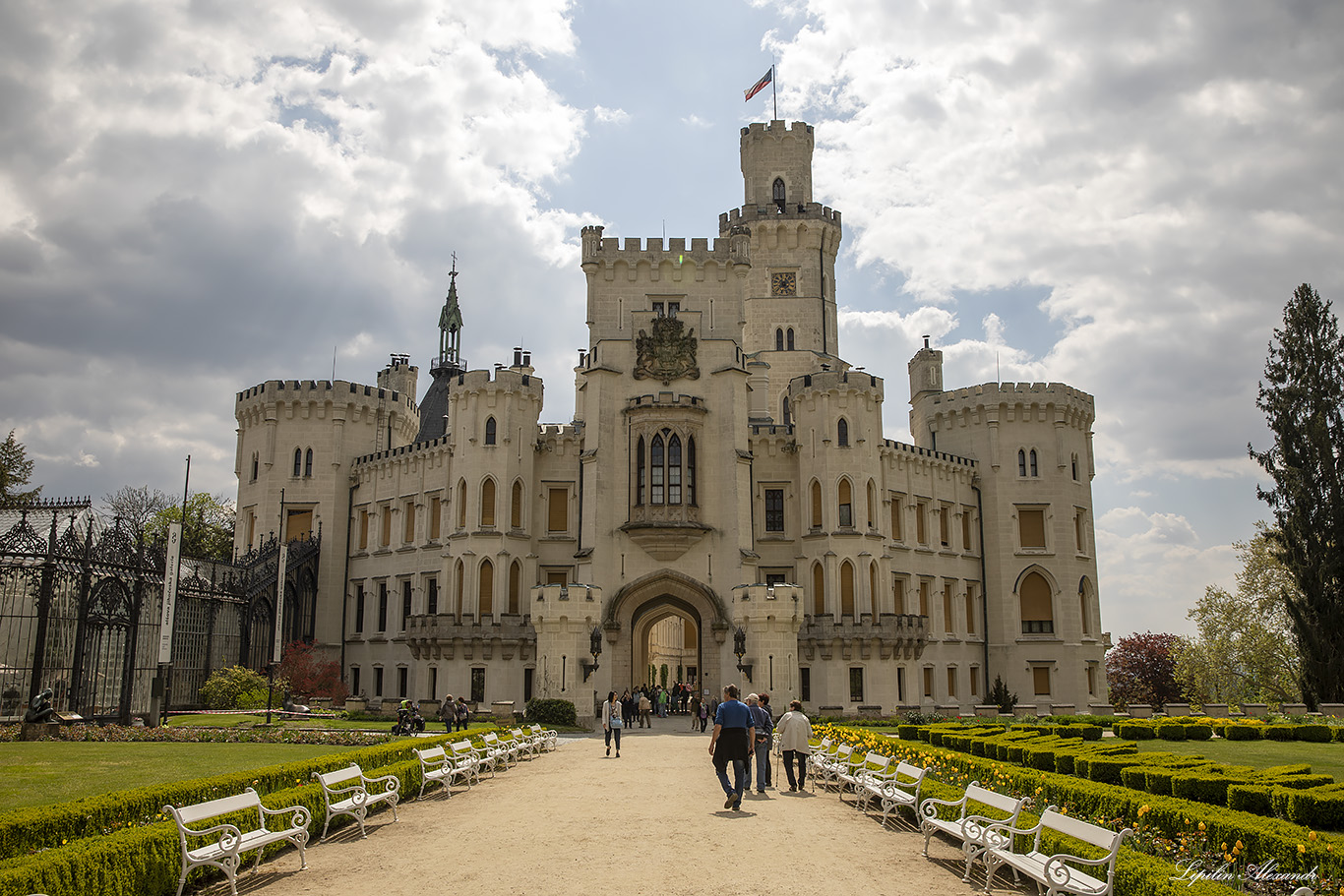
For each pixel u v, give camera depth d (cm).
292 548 6569
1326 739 3950
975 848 1512
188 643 5256
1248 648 7181
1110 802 1719
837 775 2425
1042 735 3028
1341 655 5600
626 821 1997
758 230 8512
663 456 5872
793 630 5322
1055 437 7219
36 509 4631
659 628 10806
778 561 6325
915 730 3594
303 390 7162
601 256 6319
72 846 1253
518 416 6281
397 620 6650
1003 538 7088
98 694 4169
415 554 6588
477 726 4484
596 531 5806
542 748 3700
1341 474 5906
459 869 1546
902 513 6644
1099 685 7144
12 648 3862
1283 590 5919
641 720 5234
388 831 1908
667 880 1461
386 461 6938
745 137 8912
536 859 1619
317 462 7119
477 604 5991
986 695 6625
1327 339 6141
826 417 6247
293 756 2812
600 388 5997
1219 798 1842
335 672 6281
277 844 1659
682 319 6162
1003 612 7000
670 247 6312
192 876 1437
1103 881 1310
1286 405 6106
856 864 1599
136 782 2173
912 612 6506
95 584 4078
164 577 4106
